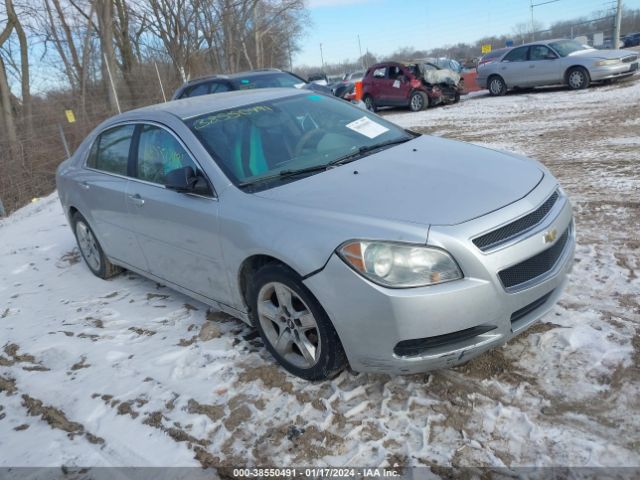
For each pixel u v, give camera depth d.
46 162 12.10
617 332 3.29
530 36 38.28
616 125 9.82
